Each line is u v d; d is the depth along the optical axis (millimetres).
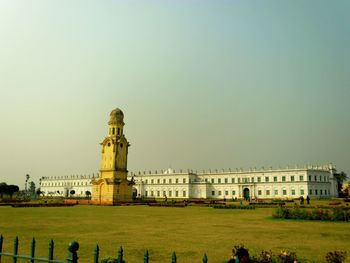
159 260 17422
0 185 144125
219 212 56062
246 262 10695
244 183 146000
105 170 98688
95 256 8867
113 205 83562
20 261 17172
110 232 27922
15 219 39688
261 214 50875
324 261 16797
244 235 26234
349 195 153375
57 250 19797
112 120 100562
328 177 142500
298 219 40469
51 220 38594
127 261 17109
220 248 20641
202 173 161125
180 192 160250
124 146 100938
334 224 34656
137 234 26766
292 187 133250
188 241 23234
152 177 171500
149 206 79500
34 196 147875
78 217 43344
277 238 24625
